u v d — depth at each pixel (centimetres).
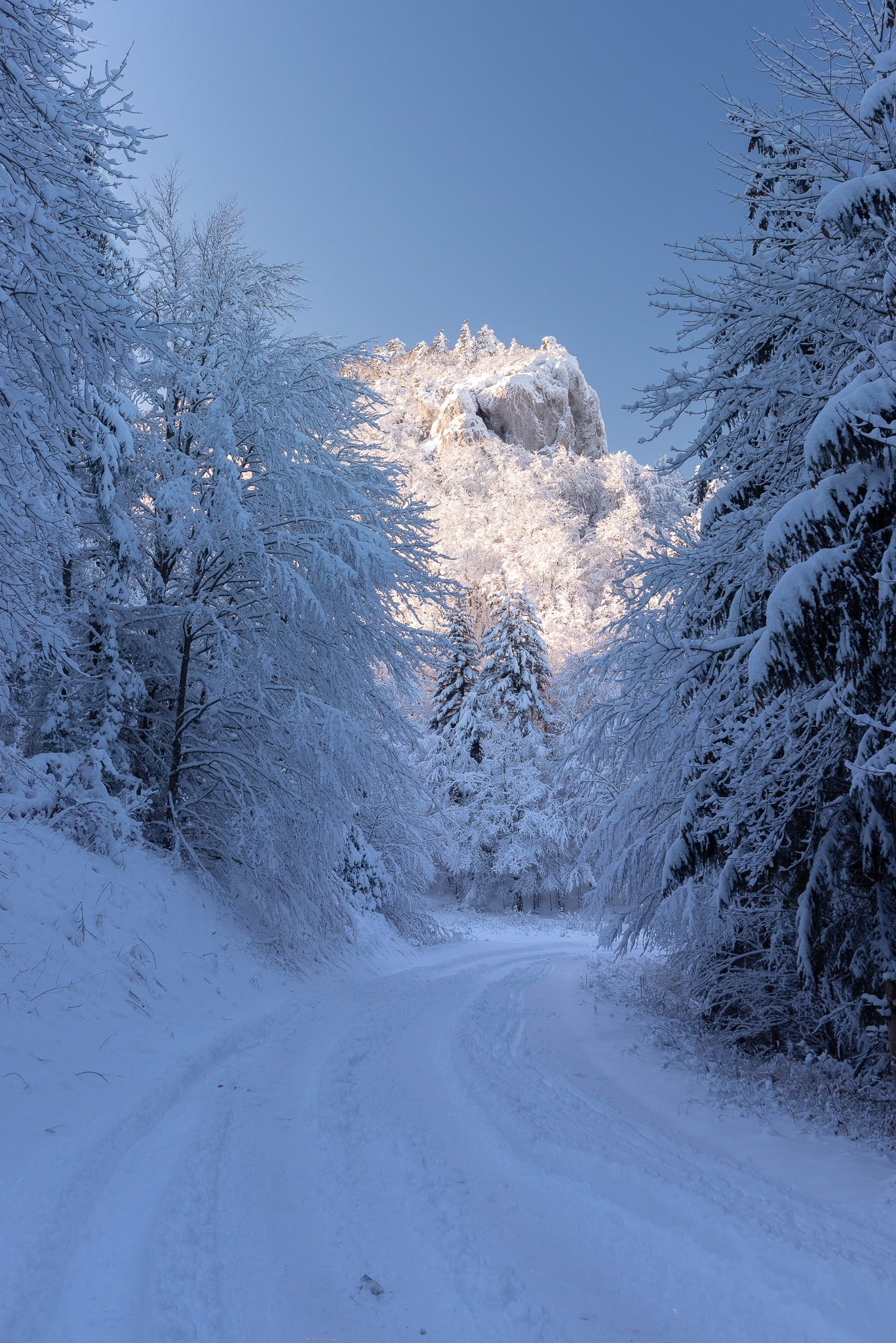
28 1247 332
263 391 1319
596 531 7231
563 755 1193
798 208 726
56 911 854
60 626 820
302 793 1371
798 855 772
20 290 588
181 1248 353
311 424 1439
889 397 543
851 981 762
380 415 1548
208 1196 415
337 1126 545
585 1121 587
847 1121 643
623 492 8256
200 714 1352
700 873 842
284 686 1320
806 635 576
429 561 1564
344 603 1376
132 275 1030
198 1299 313
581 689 1092
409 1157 483
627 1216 408
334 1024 966
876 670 604
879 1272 340
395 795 1543
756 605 748
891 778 611
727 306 701
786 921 926
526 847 3666
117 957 867
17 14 561
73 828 1066
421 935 2278
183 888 1191
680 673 791
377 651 1480
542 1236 389
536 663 4122
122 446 1180
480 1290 329
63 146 609
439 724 4147
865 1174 500
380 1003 1142
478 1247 369
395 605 1516
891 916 711
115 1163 454
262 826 1252
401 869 2227
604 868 1053
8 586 692
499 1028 984
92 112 595
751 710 753
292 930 1364
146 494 1357
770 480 773
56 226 562
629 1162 486
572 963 1914
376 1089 653
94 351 639
